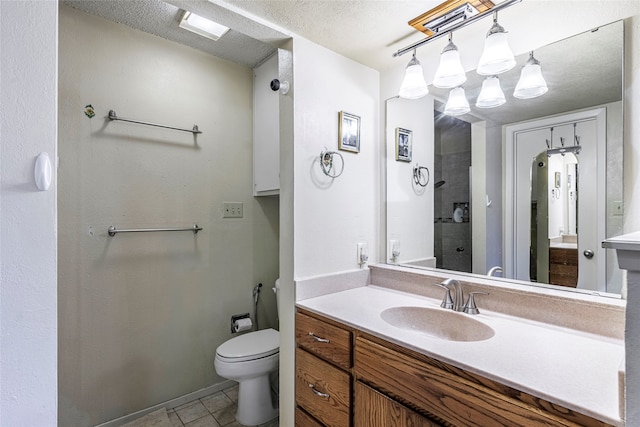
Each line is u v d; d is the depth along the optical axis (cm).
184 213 202
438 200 161
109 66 174
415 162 170
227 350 185
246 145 230
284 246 153
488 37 118
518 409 76
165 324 195
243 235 228
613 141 107
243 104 228
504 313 126
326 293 157
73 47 163
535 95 126
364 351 112
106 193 174
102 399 173
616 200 107
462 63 146
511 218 135
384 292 162
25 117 72
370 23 138
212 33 187
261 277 237
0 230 70
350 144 169
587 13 112
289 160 148
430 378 93
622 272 106
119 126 178
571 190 118
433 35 136
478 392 82
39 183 73
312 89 153
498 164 139
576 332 107
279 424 170
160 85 192
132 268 183
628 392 60
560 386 74
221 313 218
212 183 214
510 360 87
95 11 167
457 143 153
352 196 171
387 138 181
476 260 147
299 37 148
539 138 126
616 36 106
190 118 204
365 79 177
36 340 73
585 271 115
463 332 124
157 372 192
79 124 165
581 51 113
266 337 204
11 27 71
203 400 207
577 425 67
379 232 185
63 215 161
